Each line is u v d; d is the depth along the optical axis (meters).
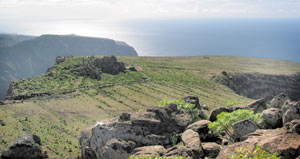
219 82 143.38
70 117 73.06
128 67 153.38
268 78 152.75
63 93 97.69
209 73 160.25
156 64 182.75
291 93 149.62
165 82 130.38
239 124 16.30
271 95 148.88
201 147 14.84
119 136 18.38
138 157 13.30
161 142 18.56
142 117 19.59
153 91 112.75
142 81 127.94
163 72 155.88
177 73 156.75
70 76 123.50
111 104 91.06
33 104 80.88
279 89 150.12
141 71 151.50
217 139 17.55
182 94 111.25
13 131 55.84
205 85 132.00
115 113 81.44
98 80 121.69
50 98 89.94
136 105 93.00
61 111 77.50
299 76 158.62
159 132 19.14
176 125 19.89
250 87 150.38
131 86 117.75
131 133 18.56
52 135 55.94
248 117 17.25
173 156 13.56
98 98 96.25
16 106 76.38
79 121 70.25
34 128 59.97
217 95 113.56
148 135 18.62
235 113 17.75
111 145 16.12
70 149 47.22
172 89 118.88
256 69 178.38
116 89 110.56
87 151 18.94
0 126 57.59
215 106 91.81
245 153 10.17
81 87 107.88
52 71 128.75
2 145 47.91
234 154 10.37
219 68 180.88
